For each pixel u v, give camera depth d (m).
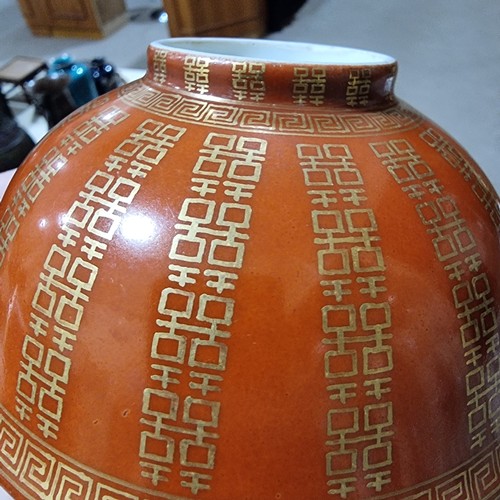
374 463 0.46
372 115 0.54
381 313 0.45
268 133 0.49
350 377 0.45
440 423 0.48
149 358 0.45
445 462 0.49
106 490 0.48
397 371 0.46
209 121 0.50
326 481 0.46
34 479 0.51
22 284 0.51
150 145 0.50
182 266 0.44
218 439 0.45
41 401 0.50
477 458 0.52
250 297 0.44
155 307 0.44
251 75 0.51
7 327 0.52
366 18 2.14
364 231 0.46
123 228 0.47
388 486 0.47
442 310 0.47
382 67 0.54
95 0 3.20
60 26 3.38
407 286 0.46
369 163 0.49
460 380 0.49
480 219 0.53
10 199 0.58
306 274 0.44
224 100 0.52
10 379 0.52
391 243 0.46
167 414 0.45
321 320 0.44
